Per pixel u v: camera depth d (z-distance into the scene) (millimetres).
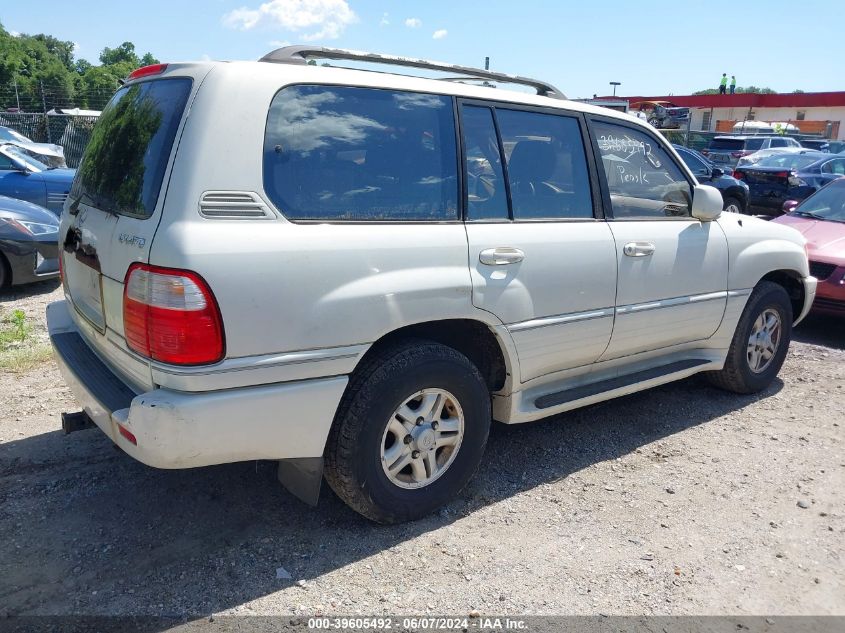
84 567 2992
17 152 11258
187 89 2893
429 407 3336
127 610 2744
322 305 2883
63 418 3398
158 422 2652
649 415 4898
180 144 2756
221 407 2719
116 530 3268
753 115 49656
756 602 2953
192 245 2629
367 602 2842
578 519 3523
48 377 5188
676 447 4398
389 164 3199
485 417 3537
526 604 2871
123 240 2846
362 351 3018
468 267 3342
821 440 4566
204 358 2662
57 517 3357
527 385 3811
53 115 24781
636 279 4125
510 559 3166
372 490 3188
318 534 3289
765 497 3811
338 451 3088
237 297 2689
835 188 8562
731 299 4809
